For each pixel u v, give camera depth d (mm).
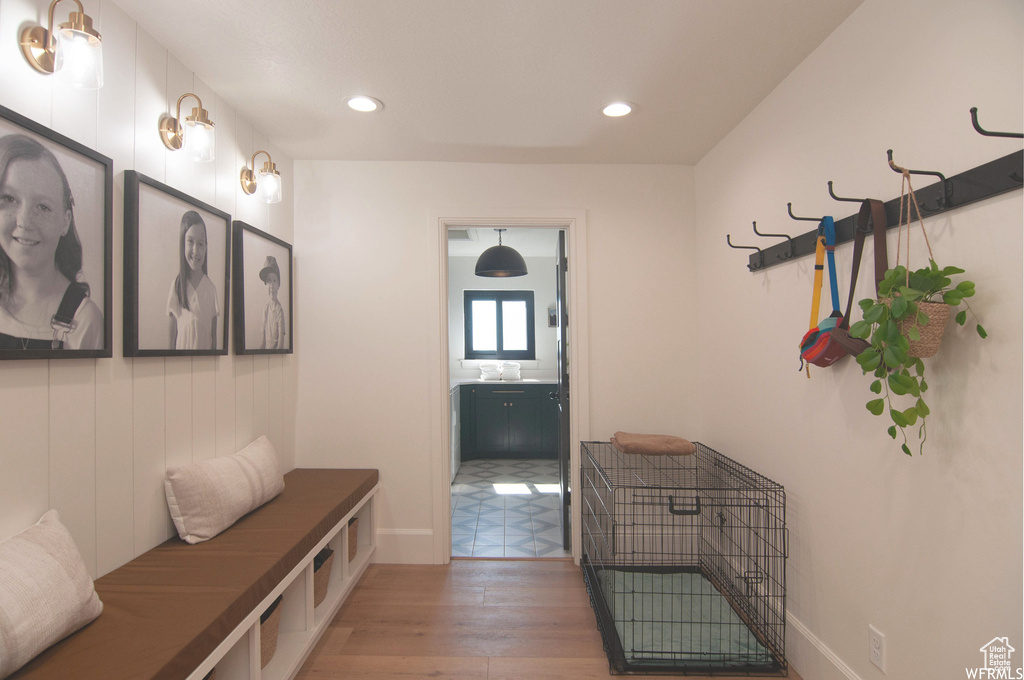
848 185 1652
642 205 2990
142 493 1650
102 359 1479
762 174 2221
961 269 1135
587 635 2189
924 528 1354
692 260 2992
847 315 1549
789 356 2002
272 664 1768
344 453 2898
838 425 1703
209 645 1235
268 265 2518
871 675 1551
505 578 2736
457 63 1917
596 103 2240
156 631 1200
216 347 2051
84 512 1419
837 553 1713
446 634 2189
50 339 1284
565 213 2961
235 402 2234
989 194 1134
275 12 1599
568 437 3188
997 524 1148
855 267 1532
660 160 2934
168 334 1739
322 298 2902
